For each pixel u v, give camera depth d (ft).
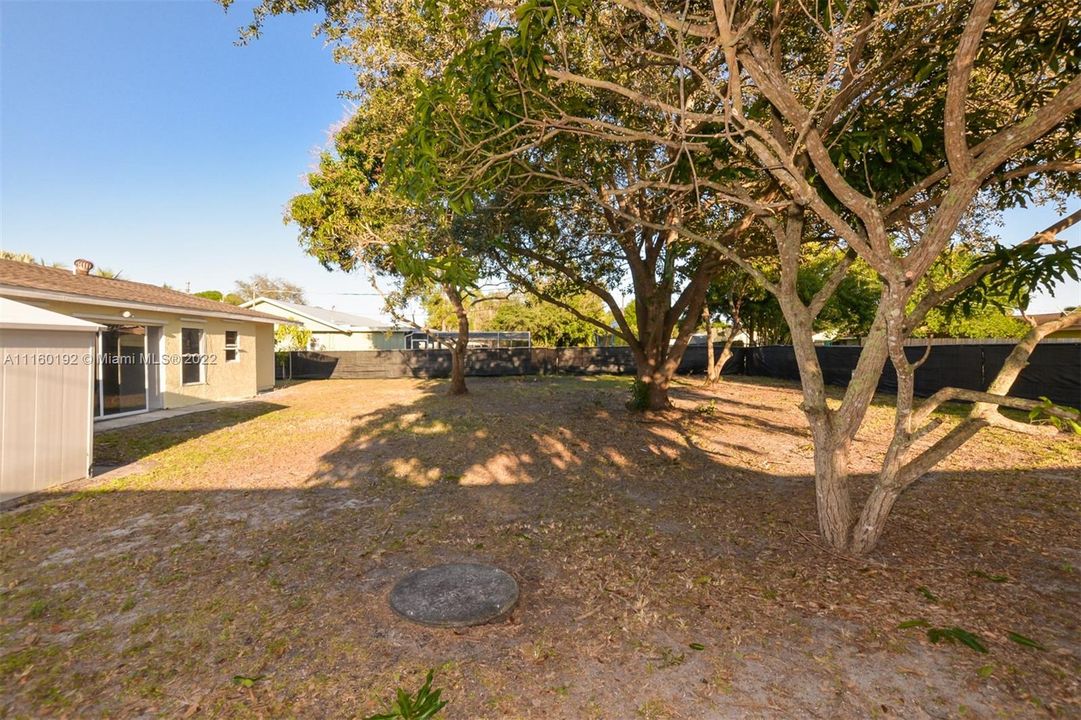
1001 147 8.19
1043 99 13.25
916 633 8.81
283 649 8.75
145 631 9.34
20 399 17.16
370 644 8.88
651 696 7.45
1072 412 8.43
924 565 11.45
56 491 17.92
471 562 12.32
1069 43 12.04
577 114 16.89
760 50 10.18
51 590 10.87
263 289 146.30
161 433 29.12
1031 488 17.35
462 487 18.76
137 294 37.91
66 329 18.70
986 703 7.12
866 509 12.07
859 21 13.19
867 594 10.21
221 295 115.65
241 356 48.49
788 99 9.85
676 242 28.27
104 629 9.40
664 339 33.68
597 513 15.83
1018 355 10.74
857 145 12.37
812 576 11.07
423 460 22.59
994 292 13.82
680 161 15.83
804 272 60.90
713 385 57.52
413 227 27.78
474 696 7.50
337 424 32.07
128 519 15.26
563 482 19.33
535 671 8.08
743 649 8.55
